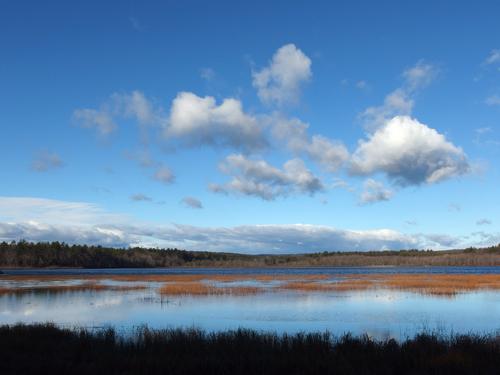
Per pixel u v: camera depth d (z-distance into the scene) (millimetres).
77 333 20797
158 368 14078
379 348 16422
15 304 38656
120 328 25359
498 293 44531
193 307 34750
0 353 16062
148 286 60094
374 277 83562
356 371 13859
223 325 26453
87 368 14180
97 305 37062
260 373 13875
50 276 102250
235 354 15758
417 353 15555
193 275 106500
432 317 29141
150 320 28578
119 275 108625
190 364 14336
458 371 13875
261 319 28562
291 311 32094
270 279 78125
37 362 14789
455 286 53562
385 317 29141
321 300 38969
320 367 14102
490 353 15430
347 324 26562
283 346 16641
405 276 86188
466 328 25078
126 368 14258
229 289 51250
